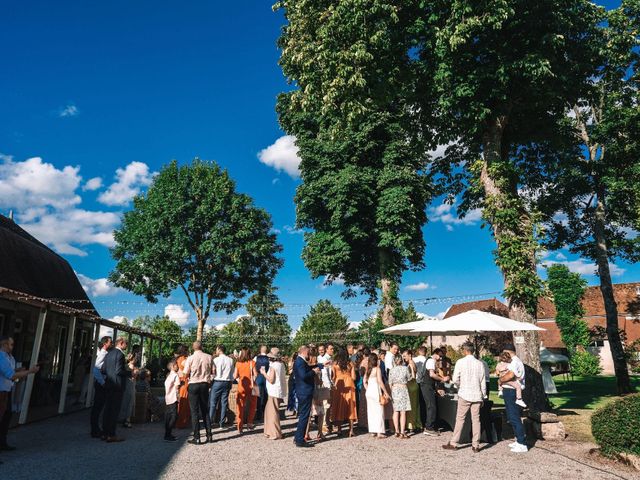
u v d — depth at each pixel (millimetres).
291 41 14109
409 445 8672
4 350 7301
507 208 12391
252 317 58969
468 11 11531
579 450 8141
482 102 12688
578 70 13195
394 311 24562
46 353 18625
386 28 12414
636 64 17672
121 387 8883
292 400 13148
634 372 35281
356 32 12680
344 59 12477
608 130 18953
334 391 9805
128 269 29438
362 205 25562
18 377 7375
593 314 41781
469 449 8289
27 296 10484
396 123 24859
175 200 28891
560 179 20062
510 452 8023
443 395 10750
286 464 7035
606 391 19766
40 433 9547
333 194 25156
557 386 23750
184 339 35688
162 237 29188
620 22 15867
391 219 23766
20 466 6602
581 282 37312
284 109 27547
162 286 29297
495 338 27188
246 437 9445
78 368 17484
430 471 6660
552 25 12086
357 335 27844
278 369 9633
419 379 10312
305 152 26453
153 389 14562
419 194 25109
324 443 8867
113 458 7273
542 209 20531
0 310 15766
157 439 9055
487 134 13617
